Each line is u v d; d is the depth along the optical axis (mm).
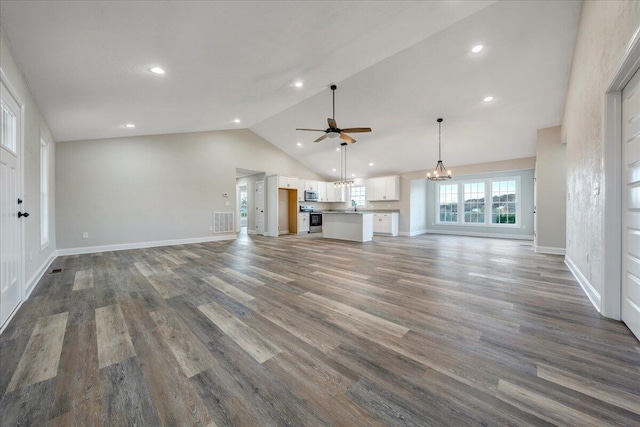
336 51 3029
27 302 2531
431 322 2082
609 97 2066
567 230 4070
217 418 1152
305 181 9195
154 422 1134
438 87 4410
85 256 4789
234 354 1655
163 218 6109
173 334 1914
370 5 2256
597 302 2338
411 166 8148
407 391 1312
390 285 3051
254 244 6383
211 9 1952
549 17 2963
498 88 4270
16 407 1214
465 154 6895
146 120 4562
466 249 5668
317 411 1189
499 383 1361
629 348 1676
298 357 1620
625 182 1984
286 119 6527
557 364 1519
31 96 2973
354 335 1886
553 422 1110
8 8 1672
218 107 4617
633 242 1870
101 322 2107
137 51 2354
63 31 1956
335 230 7566
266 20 2221
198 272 3648
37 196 3305
